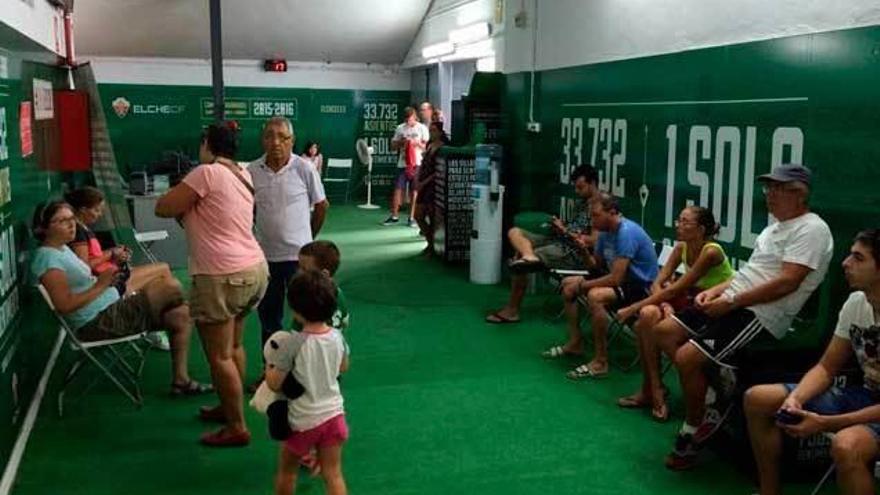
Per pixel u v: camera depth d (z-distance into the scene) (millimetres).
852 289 3732
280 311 4461
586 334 5758
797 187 3566
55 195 6047
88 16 11406
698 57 5047
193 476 3586
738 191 4691
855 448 2756
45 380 4707
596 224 4945
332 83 13469
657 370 4254
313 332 2910
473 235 7473
